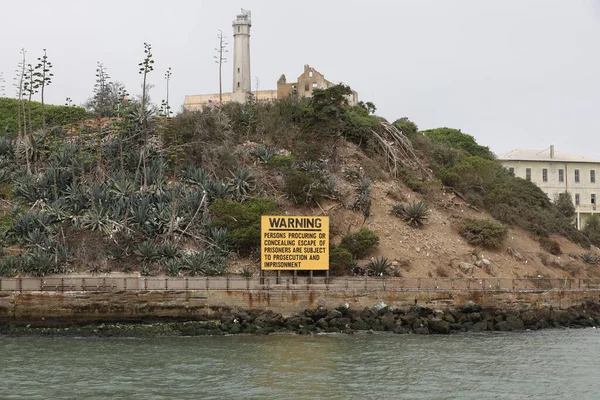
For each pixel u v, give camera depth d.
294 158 81.25
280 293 59.50
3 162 78.44
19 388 38.53
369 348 50.69
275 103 91.44
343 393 38.09
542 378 42.06
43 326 56.72
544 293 65.81
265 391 38.28
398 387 39.50
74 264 62.84
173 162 78.44
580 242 88.81
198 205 69.94
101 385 39.19
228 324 57.62
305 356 47.41
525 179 100.50
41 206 70.75
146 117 80.94
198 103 107.88
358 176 81.38
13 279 56.78
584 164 110.25
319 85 104.06
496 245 76.88
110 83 92.56
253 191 75.06
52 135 82.12
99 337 54.84
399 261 70.00
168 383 39.72
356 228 73.88
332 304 60.22
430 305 61.91
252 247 67.31
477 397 37.84
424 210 77.25
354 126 87.62
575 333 59.91
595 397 38.09
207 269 63.56
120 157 75.75
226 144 80.88
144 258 63.59
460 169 87.75
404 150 89.31
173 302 58.06
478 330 60.34
